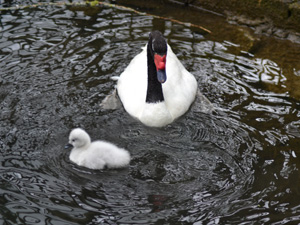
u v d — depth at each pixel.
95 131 3.85
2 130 3.80
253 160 3.69
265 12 4.68
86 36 4.51
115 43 4.47
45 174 3.58
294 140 3.81
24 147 3.71
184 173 3.61
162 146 3.77
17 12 4.70
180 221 3.40
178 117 3.96
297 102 4.06
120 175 3.60
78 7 4.78
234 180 3.58
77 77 4.19
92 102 4.03
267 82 4.20
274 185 3.57
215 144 3.78
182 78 4.07
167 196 3.50
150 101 3.91
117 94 4.11
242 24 4.74
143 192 3.52
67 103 4.00
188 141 3.80
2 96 4.01
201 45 4.50
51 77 4.17
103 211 3.42
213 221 3.40
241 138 3.82
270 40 4.59
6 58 4.29
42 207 3.43
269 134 3.84
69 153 3.70
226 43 4.54
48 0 4.84
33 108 3.95
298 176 3.61
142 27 4.63
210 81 4.22
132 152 3.73
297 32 4.61
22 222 3.37
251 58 4.41
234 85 4.19
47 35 4.50
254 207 3.47
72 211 3.42
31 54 4.33
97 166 3.61
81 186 3.53
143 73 4.09
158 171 3.62
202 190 3.53
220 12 4.84
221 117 3.96
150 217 3.41
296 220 3.42
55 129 3.83
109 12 4.76
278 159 3.70
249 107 4.03
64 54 4.35
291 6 4.58
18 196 3.47
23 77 4.15
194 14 4.84
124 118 3.96
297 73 4.29
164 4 4.92
